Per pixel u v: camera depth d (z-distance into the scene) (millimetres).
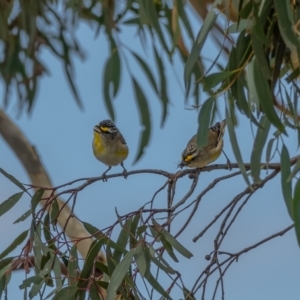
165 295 7988
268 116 7809
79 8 11586
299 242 7293
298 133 8172
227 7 8242
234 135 7898
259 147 7969
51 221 8703
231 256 8242
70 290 8273
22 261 8609
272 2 8117
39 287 8273
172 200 8602
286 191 7660
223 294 8125
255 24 7914
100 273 9516
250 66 8086
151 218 8258
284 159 7762
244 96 8180
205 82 8039
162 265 8062
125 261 8039
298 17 8148
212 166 9055
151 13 9305
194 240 8195
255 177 7922
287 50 8789
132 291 8586
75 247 8461
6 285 8523
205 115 7902
